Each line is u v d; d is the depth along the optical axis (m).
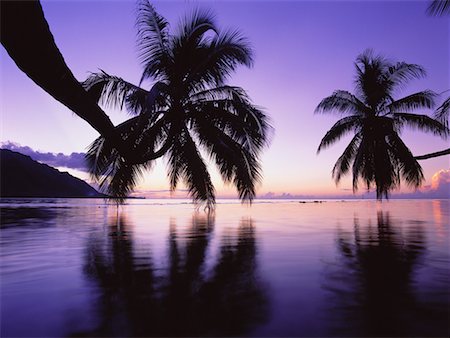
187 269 3.41
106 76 11.25
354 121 20.08
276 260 3.87
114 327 1.94
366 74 20.23
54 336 1.82
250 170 12.02
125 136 11.38
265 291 2.63
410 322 1.99
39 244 5.21
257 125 11.63
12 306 2.29
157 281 2.95
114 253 4.40
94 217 12.36
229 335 1.81
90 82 10.96
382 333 1.83
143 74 10.66
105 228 7.93
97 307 2.27
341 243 5.25
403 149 18.48
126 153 9.42
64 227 8.15
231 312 2.16
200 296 2.50
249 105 12.03
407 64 18.80
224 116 11.41
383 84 19.58
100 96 11.33
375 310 2.18
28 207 23.02
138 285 2.81
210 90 12.25
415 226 8.16
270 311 2.17
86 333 1.85
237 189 12.38
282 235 6.33
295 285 2.80
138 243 5.32
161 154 11.18
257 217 12.23
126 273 3.24
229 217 12.48
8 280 2.99
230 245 5.08
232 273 3.23
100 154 11.94
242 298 2.45
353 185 19.33
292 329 1.89
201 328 1.91
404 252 4.38
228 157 11.27
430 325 1.94
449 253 4.31
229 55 11.30
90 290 2.68
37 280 2.99
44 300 2.42
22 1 3.00
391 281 2.90
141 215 14.06
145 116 9.66
